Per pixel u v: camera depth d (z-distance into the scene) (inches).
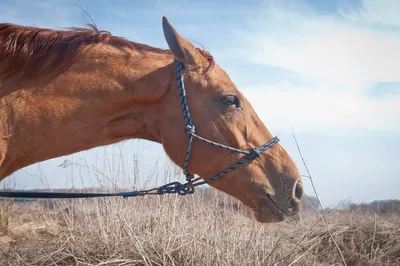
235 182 138.3
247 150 138.2
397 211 347.6
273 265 186.9
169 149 138.6
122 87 133.8
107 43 136.3
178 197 246.8
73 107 128.5
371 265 233.8
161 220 227.3
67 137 129.3
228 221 252.5
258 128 143.1
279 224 266.4
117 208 236.1
